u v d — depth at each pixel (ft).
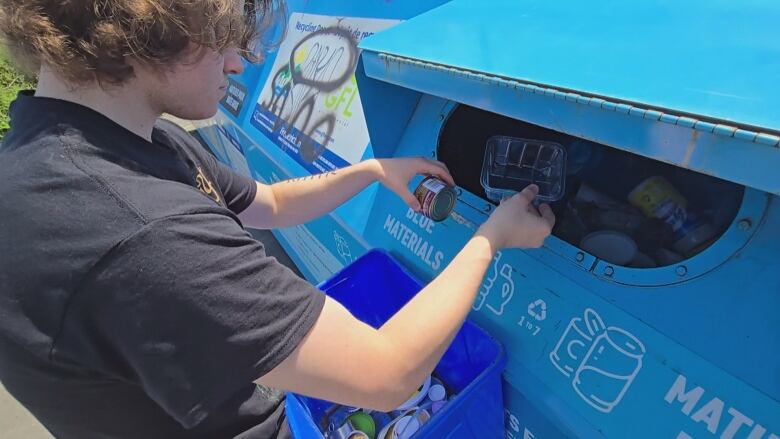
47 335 1.96
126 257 1.86
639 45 2.64
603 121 2.34
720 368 2.83
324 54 6.44
